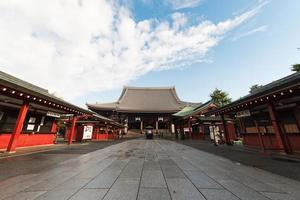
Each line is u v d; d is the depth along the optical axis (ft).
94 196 11.48
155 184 14.03
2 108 36.55
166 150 39.60
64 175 16.81
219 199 11.09
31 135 44.73
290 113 34.73
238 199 11.12
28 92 29.22
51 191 12.41
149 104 171.53
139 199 11.00
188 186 13.61
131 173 17.65
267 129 39.83
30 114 44.47
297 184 14.23
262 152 34.60
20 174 17.13
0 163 22.70
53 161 24.45
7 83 24.62
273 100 31.12
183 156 30.04
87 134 68.64
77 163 23.06
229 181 14.98
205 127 85.51
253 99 31.68
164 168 20.11
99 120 76.38
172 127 134.31
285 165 21.90
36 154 31.60
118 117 143.84
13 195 11.64
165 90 195.52
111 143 62.59
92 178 15.76
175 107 158.51
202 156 30.04
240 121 50.47
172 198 11.16
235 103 37.86
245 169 19.76
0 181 14.78
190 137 88.43
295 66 49.73
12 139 30.96
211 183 14.40
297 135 33.24
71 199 10.99
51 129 53.78
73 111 51.52
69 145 50.98
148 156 29.84
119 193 12.02
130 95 184.96
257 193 12.17
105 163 23.15
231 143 51.80
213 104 93.15
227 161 24.95
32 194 11.82
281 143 30.42
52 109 49.88
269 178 15.98
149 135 106.22
